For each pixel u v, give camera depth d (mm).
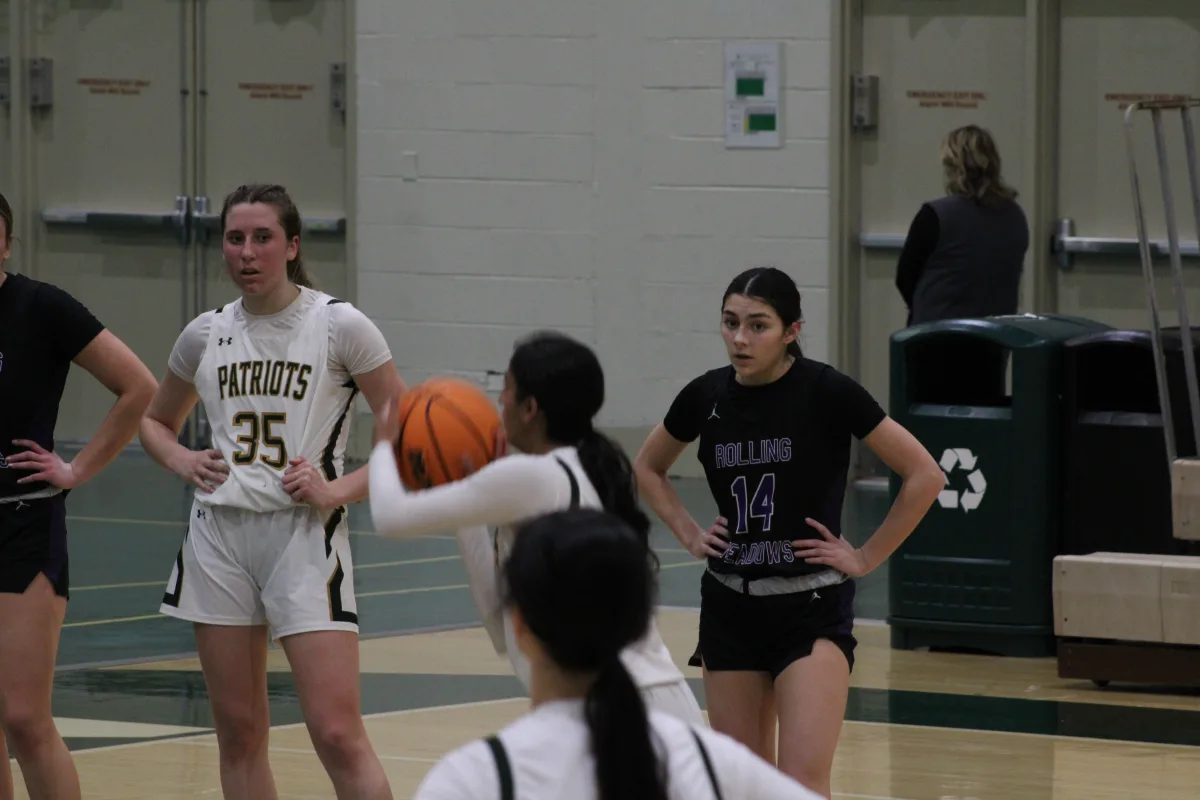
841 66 43188
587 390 11898
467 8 46188
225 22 49312
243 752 15430
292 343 15297
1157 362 25594
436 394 13281
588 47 45219
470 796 7676
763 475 15008
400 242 47312
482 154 46375
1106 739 22078
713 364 44594
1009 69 42469
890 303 43875
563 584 7859
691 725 8391
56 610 15570
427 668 26016
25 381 15414
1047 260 42312
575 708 7922
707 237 44531
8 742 16078
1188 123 26531
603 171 45344
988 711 23719
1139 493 27031
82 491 43969
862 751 21422
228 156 49688
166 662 26266
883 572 35062
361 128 47500
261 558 15062
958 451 27734
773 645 14906
